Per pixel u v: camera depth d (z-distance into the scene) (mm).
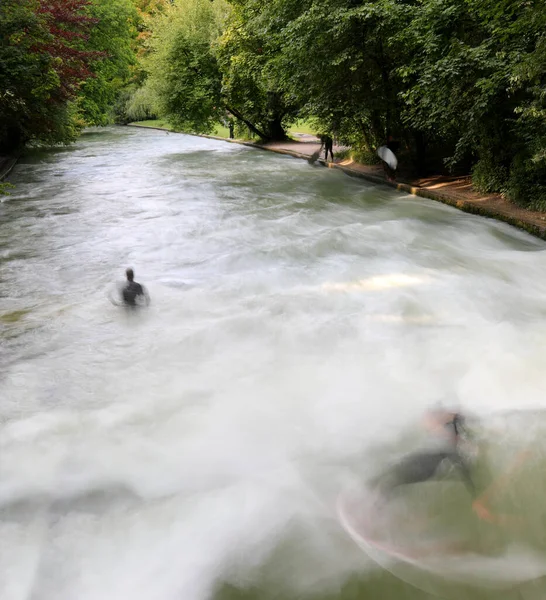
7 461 3820
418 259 8133
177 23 29109
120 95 54625
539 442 3730
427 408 4254
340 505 3334
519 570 2850
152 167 21141
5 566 3020
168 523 3275
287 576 2893
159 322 6094
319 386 4730
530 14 8891
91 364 5207
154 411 4430
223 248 9039
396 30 12789
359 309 6270
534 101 8930
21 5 18875
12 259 8711
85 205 13289
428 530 3080
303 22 13469
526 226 9289
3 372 5059
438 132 13148
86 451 3930
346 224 10594
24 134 23438
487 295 6660
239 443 3998
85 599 2836
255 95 27203
